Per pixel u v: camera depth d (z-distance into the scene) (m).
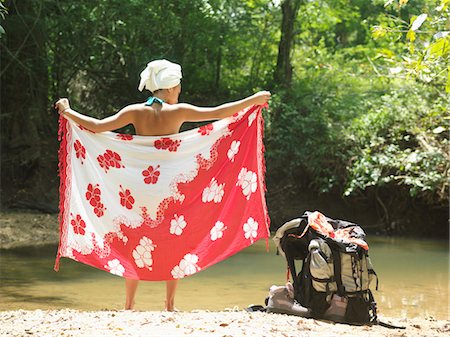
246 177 6.04
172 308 6.02
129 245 5.95
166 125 5.96
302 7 20.28
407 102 15.71
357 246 5.90
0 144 17.28
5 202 16.34
